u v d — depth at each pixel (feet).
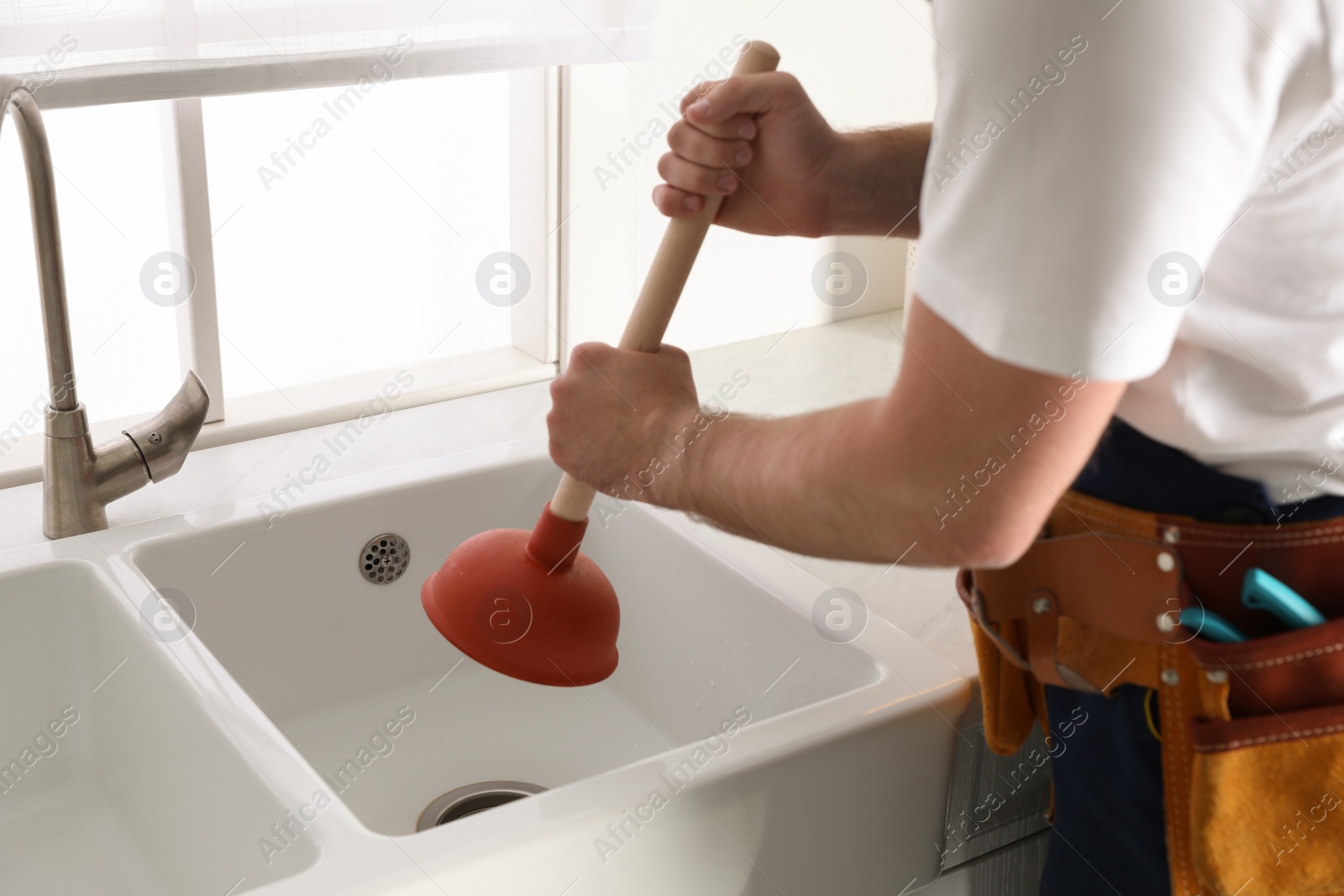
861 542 1.91
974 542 1.78
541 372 4.38
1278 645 2.06
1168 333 1.63
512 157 4.29
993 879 2.90
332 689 3.48
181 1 3.21
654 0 3.97
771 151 2.60
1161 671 2.20
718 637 3.30
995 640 2.41
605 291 4.39
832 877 2.54
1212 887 2.12
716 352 4.76
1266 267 1.82
